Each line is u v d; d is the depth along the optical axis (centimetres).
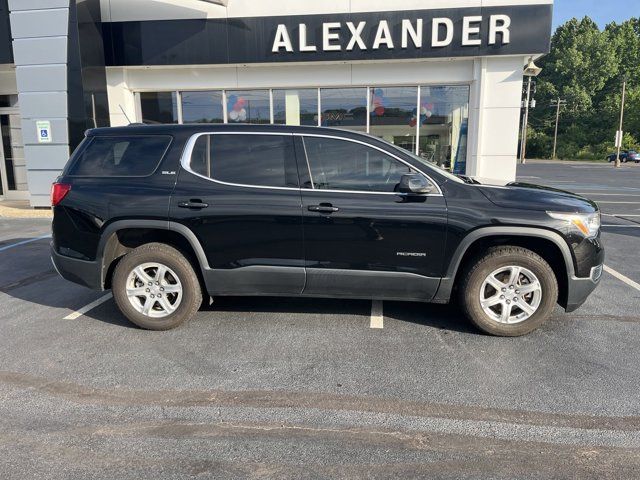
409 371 376
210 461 275
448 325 464
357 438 296
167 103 1215
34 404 334
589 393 343
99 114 1145
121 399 339
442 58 1084
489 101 1100
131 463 273
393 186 426
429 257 423
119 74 1182
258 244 433
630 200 1509
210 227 433
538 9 1024
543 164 5550
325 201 423
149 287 452
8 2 1066
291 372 376
